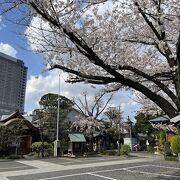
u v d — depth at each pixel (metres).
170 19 7.89
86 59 8.38
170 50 8.22
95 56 7.02
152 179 13.73
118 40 8.48
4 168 20.62
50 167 21.09
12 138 33.84
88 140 47.78
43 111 40.62
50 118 39.97
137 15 8.56
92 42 7.49
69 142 38.31
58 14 6.55
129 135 59.12
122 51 8.40
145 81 8.27
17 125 35.41
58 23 6.59
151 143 53.09
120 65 7.48
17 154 33.91
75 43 7.07
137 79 8.34
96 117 45.09
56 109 40.91
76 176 15.77
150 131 52.44
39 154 34.69
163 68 9.51
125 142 59.28
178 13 7.78
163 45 8.08
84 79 7.78
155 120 25.80
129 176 15.19
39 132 39.59
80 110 45.53
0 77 22.73
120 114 49.91
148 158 29.77
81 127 44.06
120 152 36.66
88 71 8.46
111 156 34.91
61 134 40.38
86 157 33.19
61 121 40.88
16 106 39.25
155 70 9.48
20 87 29.45
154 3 7.76
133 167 19.95
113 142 53.09
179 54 7.00
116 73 7.26
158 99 7.32
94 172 17.47
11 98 38.81
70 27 6.84
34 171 18.56
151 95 7.35
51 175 16.39
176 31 8.77
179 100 7.00
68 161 26.89
